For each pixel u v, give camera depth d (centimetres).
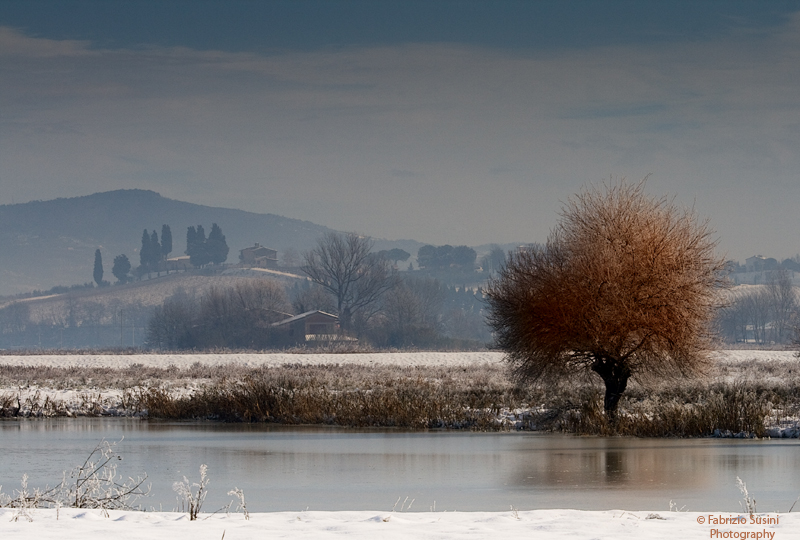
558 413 6506
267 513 2734
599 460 4566
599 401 6525
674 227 6125
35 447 5253
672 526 2417
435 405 6731
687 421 5738
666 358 6088
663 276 5947
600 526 2414
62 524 2416
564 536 2236
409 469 4334
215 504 3400
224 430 6325
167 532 2298
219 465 4528
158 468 4425
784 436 5541
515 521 2531
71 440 5656
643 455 4738
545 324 6097
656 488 3656
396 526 2403
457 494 3581
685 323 5938
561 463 4475
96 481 3142
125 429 6438
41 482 3944
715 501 3331
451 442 5512
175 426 6669
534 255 6347
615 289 5947
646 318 5928
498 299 6397
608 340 6031
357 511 3036
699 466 4288
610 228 6122
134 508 3250
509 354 6519
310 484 3894
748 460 4488
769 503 3266
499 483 3862
